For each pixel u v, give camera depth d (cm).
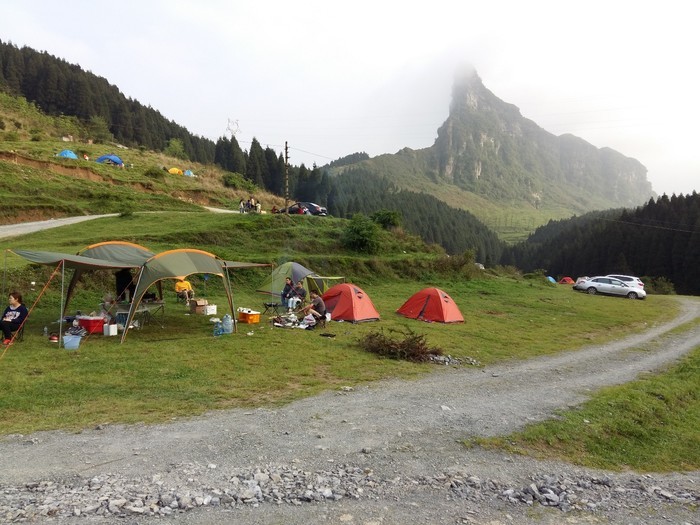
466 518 555
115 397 900
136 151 9219
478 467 706
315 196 15025
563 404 1046
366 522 525
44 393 892
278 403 927
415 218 19688
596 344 1909
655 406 1084
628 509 627
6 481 562
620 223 10912
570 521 577
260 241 3347
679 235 9194
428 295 2131
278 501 557
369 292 2816
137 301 1390
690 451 886
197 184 6606
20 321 1252
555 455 791
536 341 1844
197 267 1484
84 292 1956
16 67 13438
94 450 669
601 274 10831
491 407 989
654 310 3147
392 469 671
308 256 3072
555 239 15238
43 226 3247
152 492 552
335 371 1186
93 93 14088
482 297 2997
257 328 1625
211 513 520
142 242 2869
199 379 1039
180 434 746
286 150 4581
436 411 937
